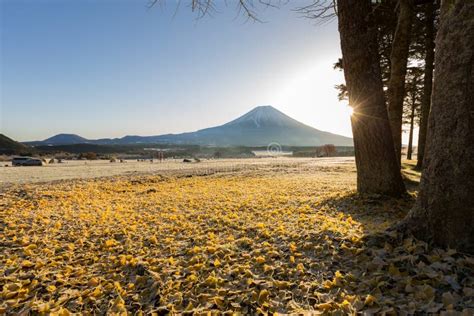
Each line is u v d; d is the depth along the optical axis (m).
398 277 2.65
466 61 2.91
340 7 6.10
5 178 17.55
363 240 3.40
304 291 2.67
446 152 3.05
